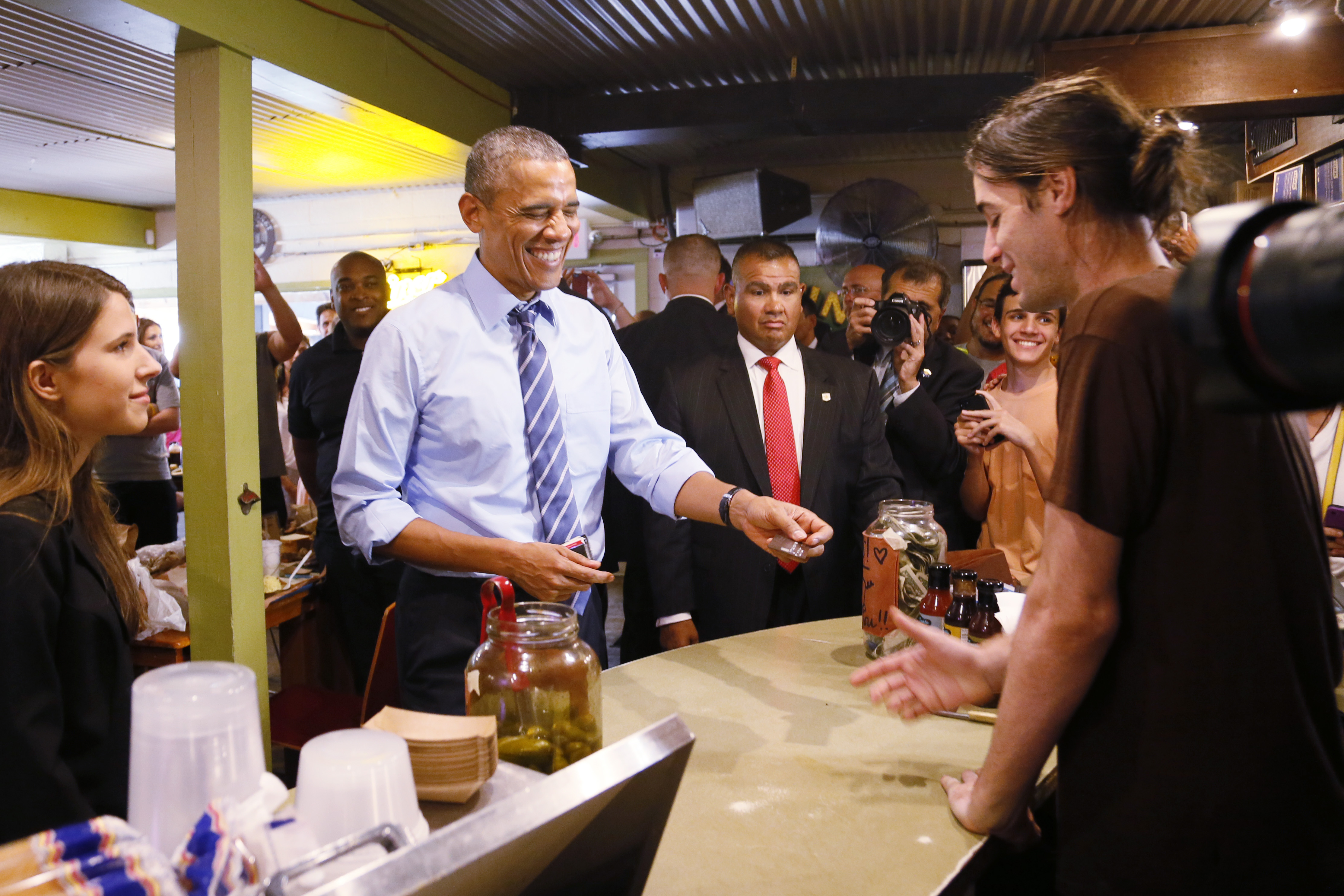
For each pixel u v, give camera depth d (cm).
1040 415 242
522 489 157
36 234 747
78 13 235
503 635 93
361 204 739
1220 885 79
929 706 104
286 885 51
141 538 434
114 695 110
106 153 605
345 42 318
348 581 298
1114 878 82
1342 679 96
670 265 328
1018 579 226
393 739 64
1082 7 352
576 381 165
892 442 260
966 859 90
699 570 220
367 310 308
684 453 169
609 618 484
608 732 121
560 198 147
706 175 646
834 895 83
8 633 98
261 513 295
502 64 406
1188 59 367
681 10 354
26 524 102
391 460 150
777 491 224
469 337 153
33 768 97
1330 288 36
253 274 270
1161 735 80
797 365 235
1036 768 87
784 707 131
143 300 865
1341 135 360
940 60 417
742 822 97
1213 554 77
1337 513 176
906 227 504
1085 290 89
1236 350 41
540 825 52
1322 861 80
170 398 441
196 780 56
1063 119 86
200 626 262
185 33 250
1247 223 42
